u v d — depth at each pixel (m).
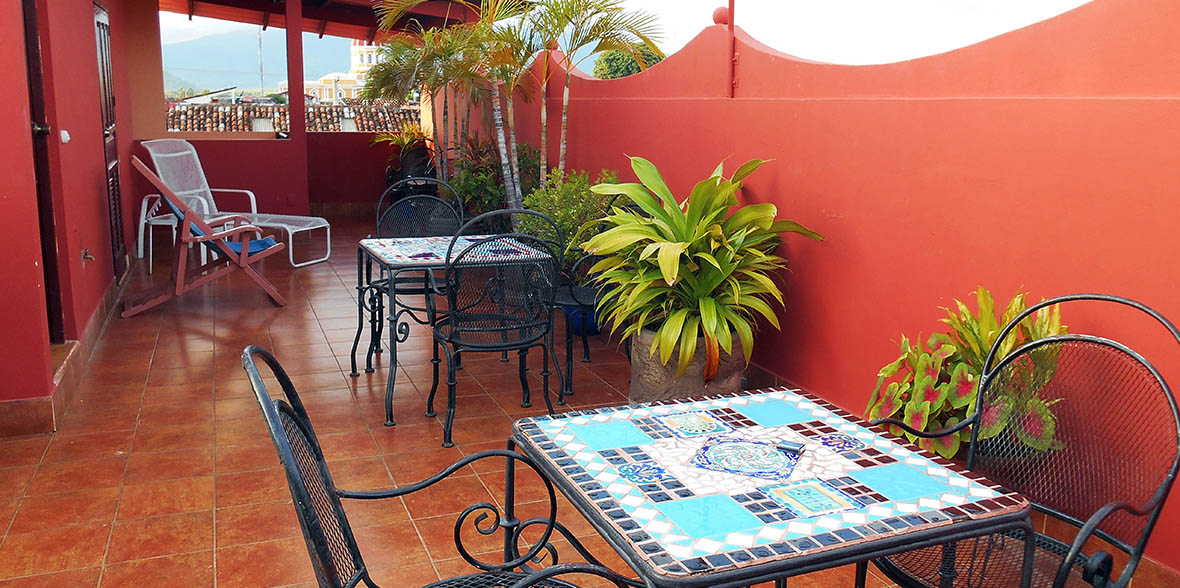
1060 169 2.85
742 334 3.96
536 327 4.16
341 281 7.41
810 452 1.97
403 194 10.36
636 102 5.93
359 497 2.02
